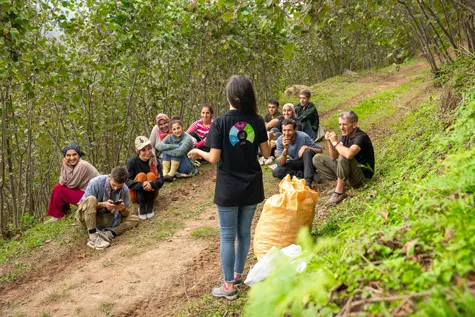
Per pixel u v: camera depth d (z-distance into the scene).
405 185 4.00
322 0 5.13
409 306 1.66
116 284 4.44
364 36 22.27
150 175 6.19
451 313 1.49
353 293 1.90
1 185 6.35
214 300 3.83
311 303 1.97
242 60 11.53
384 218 2.85
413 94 13.58
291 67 20.67
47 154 9.90
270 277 2.15
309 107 9.15
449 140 3.56
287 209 3.93
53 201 6.40
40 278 4.82
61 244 5.52
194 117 12.40
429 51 10.41
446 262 1.75
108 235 5.54
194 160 8.45
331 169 6.15
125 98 9.84
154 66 9.83
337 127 10.84
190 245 5.18
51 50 7.61
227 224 3.73
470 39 8.43
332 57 22.19
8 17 5.87
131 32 8.42
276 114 8.93
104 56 8.94
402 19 9.20
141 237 5.56
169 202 6.84
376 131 9.98
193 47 10.47
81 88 8.49
